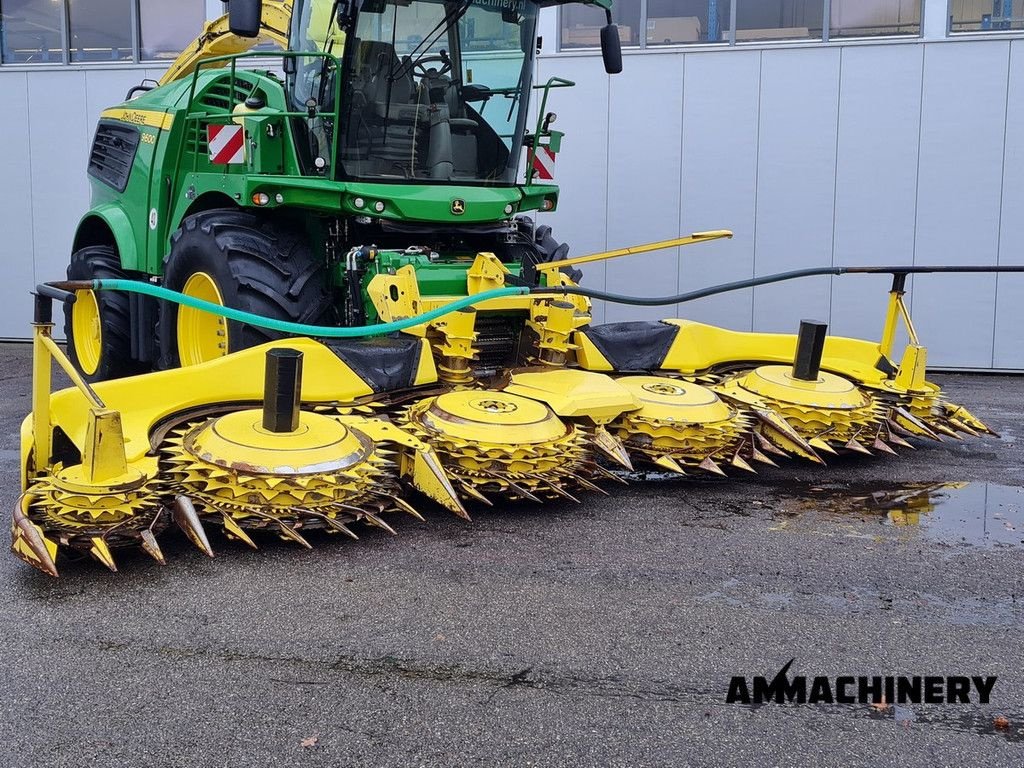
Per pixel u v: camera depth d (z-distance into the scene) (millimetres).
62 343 10703
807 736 2777
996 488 5293
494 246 6309
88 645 3229
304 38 5832
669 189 9359
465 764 2609
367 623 3418
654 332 5969
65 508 3613
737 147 9164
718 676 3102
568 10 9445
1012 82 8531
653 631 3408
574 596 3688
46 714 2818
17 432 6539
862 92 8836
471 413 4574
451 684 3020
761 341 6352
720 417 5109
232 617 3443
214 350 5953
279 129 5703
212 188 5961
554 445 4504
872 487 5289
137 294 7113
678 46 9312
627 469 5191
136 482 3689
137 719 2797
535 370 5289
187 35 10266
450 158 5961
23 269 10727
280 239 5602
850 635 3408
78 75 10352
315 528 3986
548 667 3135
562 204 9609
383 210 5523
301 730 2754
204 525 4180
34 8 10578
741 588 3807
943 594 3789
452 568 3936
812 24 9023
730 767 2625
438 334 5219
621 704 2922
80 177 10492
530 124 9586
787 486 5281
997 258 8773
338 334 4211
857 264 9070
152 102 7262
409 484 4477
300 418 4234
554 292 4707
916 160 8812
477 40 5973
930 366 9117
